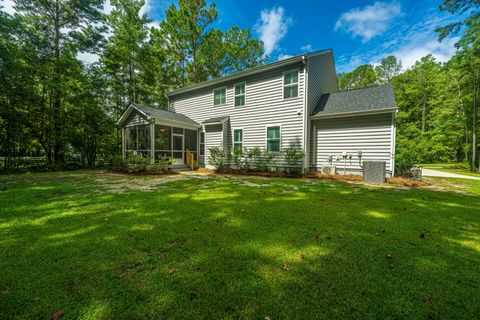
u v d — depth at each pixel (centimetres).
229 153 1099
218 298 157
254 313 143
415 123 2345
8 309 144
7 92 1029
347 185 669
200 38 1678
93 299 155
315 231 286
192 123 1265
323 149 959
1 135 1101
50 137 1251
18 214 352
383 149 822
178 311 145
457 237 269
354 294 162
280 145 1002
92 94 1416
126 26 1588
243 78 1120
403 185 678
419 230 291
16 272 185
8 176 906
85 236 266
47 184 670
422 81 2289
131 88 1655
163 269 194
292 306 149
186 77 1834
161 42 1678
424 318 140
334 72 1345
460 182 776
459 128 1752
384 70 2925
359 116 869
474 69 1388
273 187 623
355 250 233
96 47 1397
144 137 1141
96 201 442
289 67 972
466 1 962
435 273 190
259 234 275
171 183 698
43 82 1128
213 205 416
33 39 1132
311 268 197
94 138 1430
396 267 199
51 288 166
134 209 385
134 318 138
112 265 200
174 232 280
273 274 187
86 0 1252
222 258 214
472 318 140
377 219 336
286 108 981
